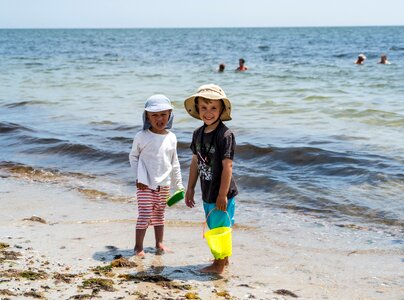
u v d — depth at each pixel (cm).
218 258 430
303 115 1214
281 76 2222
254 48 5406
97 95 1661
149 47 6153
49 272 430
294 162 802
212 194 443
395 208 607
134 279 418
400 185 675
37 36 13912
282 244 516
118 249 496
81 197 691
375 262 466
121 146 939
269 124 1105
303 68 2647
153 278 420
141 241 483
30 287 394
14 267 439
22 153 939
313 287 412
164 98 479
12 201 673
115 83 2020
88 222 584
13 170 838
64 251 487
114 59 3731
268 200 663
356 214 600
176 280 421
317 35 11369
